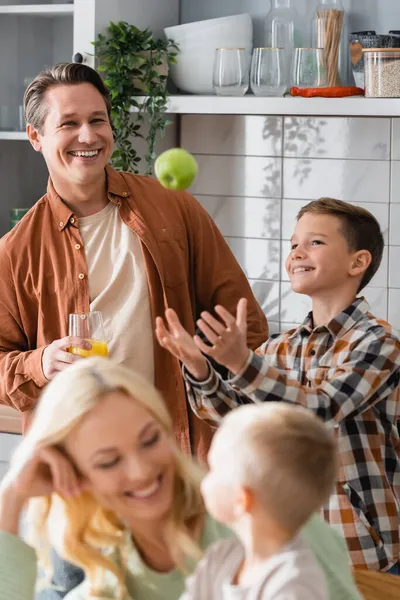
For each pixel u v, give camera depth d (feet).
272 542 3.68
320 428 3.76
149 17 11.93
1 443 10.77
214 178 12.42
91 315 7.79
